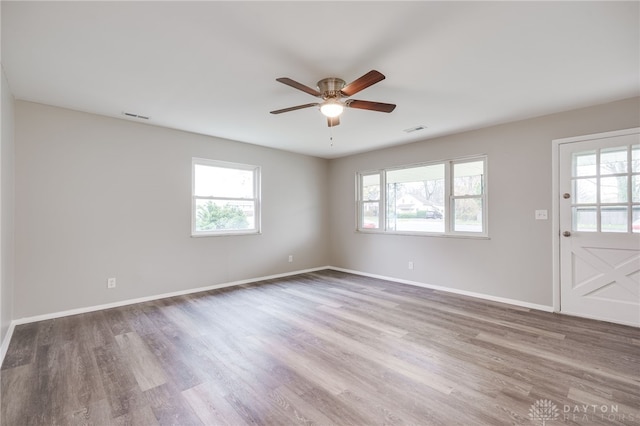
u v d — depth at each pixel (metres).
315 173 6.07
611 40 2.07
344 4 1.71
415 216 4.94
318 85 2.69
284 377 2.15
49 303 3.28
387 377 2.14
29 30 1.93
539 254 3.65
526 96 3.05
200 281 4.46
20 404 1.85
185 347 2.62
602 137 3.23
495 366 2.29
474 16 1.82
